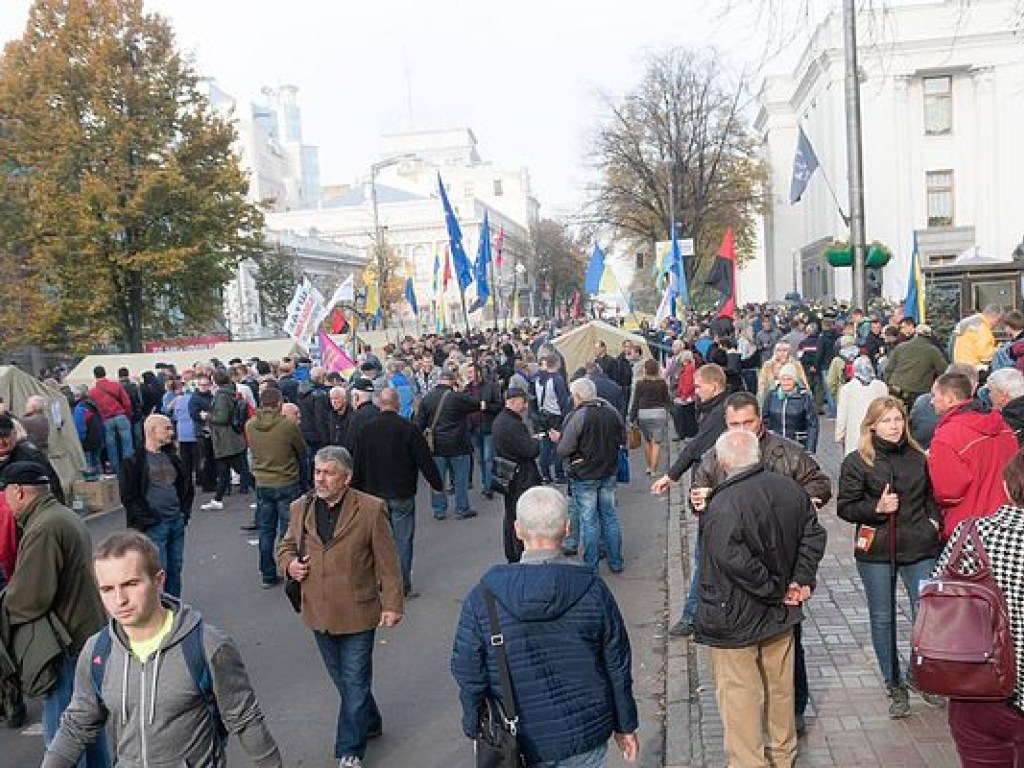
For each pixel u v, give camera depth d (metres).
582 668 3.62
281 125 139.00
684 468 7.34
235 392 15.25
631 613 8.58
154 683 3.33
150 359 24.34
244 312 53.75
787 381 13.11
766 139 63.94
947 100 47.88
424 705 6.74
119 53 30.28
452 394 13.02
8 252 31.09
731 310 21.89
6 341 31.16
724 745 5.18
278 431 10.15
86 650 3.45
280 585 10.28
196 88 33.06
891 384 12.03
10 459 6.66
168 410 16.61
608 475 9.65
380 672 7.44
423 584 9.95
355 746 5.66
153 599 3.38
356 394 10.95
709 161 48.38
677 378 18.09
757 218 68.94
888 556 5.55
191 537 13.02
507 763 3.50
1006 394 6.42
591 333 21.28
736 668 4.77
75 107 30.47
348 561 5.63
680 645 7.55
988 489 5.27
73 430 15.59
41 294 30.61
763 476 4.71
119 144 29.75
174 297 33.16
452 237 23.50
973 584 3.48
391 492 9.33
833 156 48.91
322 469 5.64
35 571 5.08
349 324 28.88
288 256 51.84
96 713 3.43
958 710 3.60
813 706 5.95
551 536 3.77
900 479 5.47
